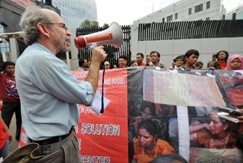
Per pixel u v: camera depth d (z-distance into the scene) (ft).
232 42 29.27
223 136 6.24
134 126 6.44
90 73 3.93
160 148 6.23
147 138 6.31
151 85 6.77
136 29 30.01
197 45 29.63
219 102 6.63
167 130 6.31
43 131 3.55
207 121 6.32
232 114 6.04
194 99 6.63
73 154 4.00
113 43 4.54
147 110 6.50
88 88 3.66
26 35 3.63
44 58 3.30
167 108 6.48
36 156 3.57
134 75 6.93
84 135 6.65
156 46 30.01
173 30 29.94
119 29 4.49
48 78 3.32
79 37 4.27
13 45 28.40
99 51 4.04
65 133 3.74
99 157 6.51
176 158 6.15
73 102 3.61
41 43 3.67
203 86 6.89
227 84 6.93
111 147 6.46
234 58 10.07
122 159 6.36
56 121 3.55
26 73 3.39
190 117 6.37
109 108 6.63
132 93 6.71
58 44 3.81
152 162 6.20
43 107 3.48
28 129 3.72
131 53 30.27
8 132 7.10
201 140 6.22
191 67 12.00
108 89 6.91
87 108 6.75
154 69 7.07
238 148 6.22
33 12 3.59
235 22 29.14
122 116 6.53
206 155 6.15
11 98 11.76
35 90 3.41
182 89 6.75
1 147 6.42
